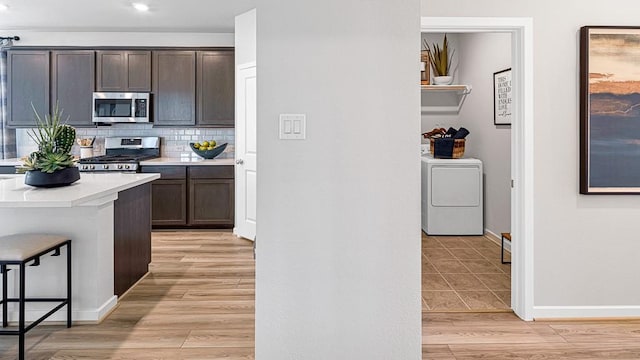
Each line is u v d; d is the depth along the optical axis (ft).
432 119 20.75
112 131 20.04
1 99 18.88
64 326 9.25
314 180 7.08
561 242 9.48
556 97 9.37
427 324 9.34
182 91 19.07
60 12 16.22
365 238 7.14
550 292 9.53
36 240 8.51
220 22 17.66
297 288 7.14
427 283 12.02
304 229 7.10
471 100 19.01
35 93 18.76
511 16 9.27
